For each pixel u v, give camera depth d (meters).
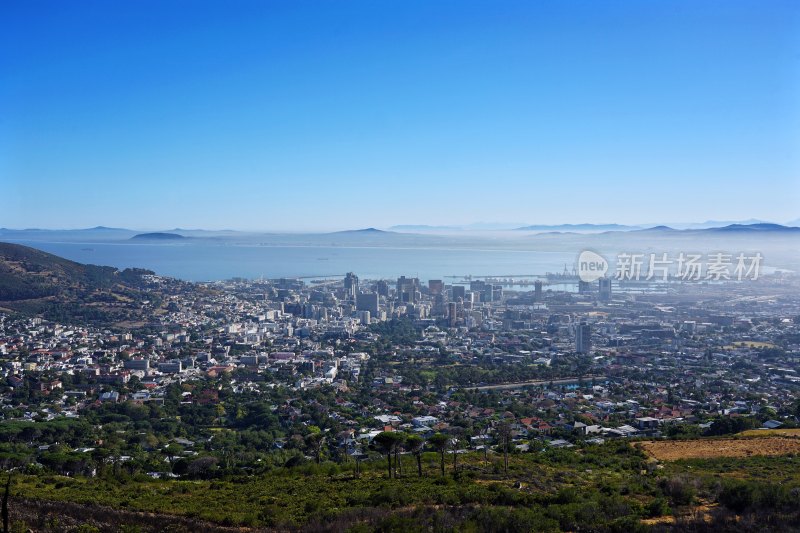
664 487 47.66
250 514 43.88
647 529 37.03
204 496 54.12
